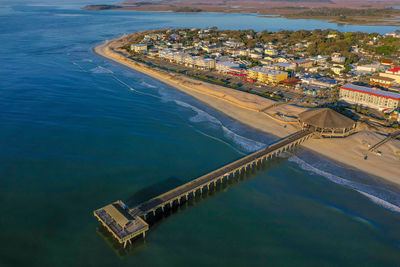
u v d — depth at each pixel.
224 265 68.94
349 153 117.12
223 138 128.50
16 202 85.44
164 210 87.06
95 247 72.75
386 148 118.94
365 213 86.69
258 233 78.69
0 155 107.38
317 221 83.50
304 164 111.31
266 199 92.69
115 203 83.25
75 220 80.44
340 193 95.31
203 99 174.50
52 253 70.50
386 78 194.25
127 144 119.69
